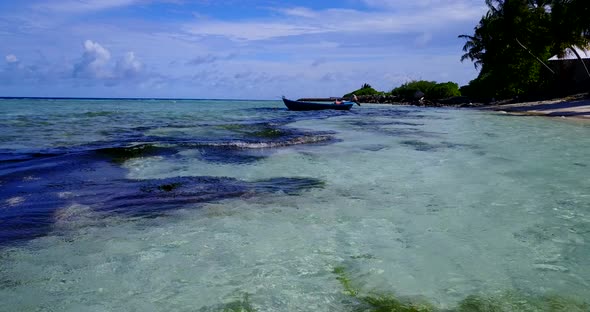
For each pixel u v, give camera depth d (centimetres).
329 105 3366
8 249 382
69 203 538
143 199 561
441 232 432
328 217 484
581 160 866
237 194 590
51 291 304
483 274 333
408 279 324
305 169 783
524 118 2259
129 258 363
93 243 399
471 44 4400
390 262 357
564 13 3422
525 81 4038
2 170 746
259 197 574
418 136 1358
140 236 419
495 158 897
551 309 279
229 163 845
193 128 1689
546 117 2320
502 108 3316
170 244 397
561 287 311
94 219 475
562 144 1130
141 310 277
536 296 297
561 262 356
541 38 3747
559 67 4031
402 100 5791
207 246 392
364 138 1298
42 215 486
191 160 875
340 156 936
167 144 1023
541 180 673
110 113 3062
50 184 648
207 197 573
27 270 338
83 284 315
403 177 705
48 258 362
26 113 2886
